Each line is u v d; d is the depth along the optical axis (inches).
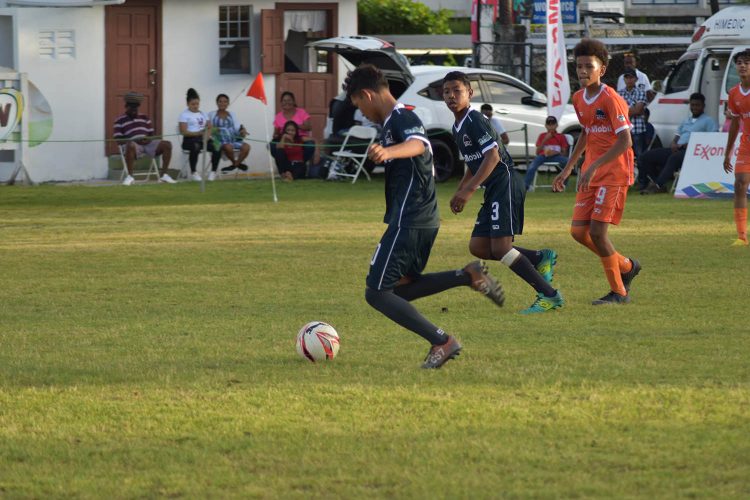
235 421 502.3
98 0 1850.4
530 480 422.6
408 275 619.5
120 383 576.1
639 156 1754.4
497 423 495.8
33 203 1587.1
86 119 1888.5
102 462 449.4
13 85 1792.6
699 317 760.3
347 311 796.0
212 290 890.1
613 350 650.2
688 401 527.5
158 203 1590.8
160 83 1950.1
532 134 1958.7
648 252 1082.7
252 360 630.5
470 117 729.0
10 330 728.3
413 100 1883.6
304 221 1371.8
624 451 455.5
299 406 526.3
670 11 2839.6
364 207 1529.3
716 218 1375.5
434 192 596.1
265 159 2037.4
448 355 601.3
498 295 627.5
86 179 1893.5
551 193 1738.4
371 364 617.6
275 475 431.5
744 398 532.7
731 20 1849.2
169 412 518.0
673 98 1916.8
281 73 2037.4
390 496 407.2
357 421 501.4
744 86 1103.0
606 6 2802.7
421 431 485.1
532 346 664.4
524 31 2380.7
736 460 443.5
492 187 773.9
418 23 3125.0
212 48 1980.8
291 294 868.6
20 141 1809.8
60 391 558.9
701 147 1641.2
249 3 2004.2
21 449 465.7
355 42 1883.6
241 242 1178.6
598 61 800.3
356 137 1897.1
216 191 1750.7
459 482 420.8
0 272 986.1
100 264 1031.0
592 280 925.8
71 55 1870.1
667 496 405.4
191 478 429.1
